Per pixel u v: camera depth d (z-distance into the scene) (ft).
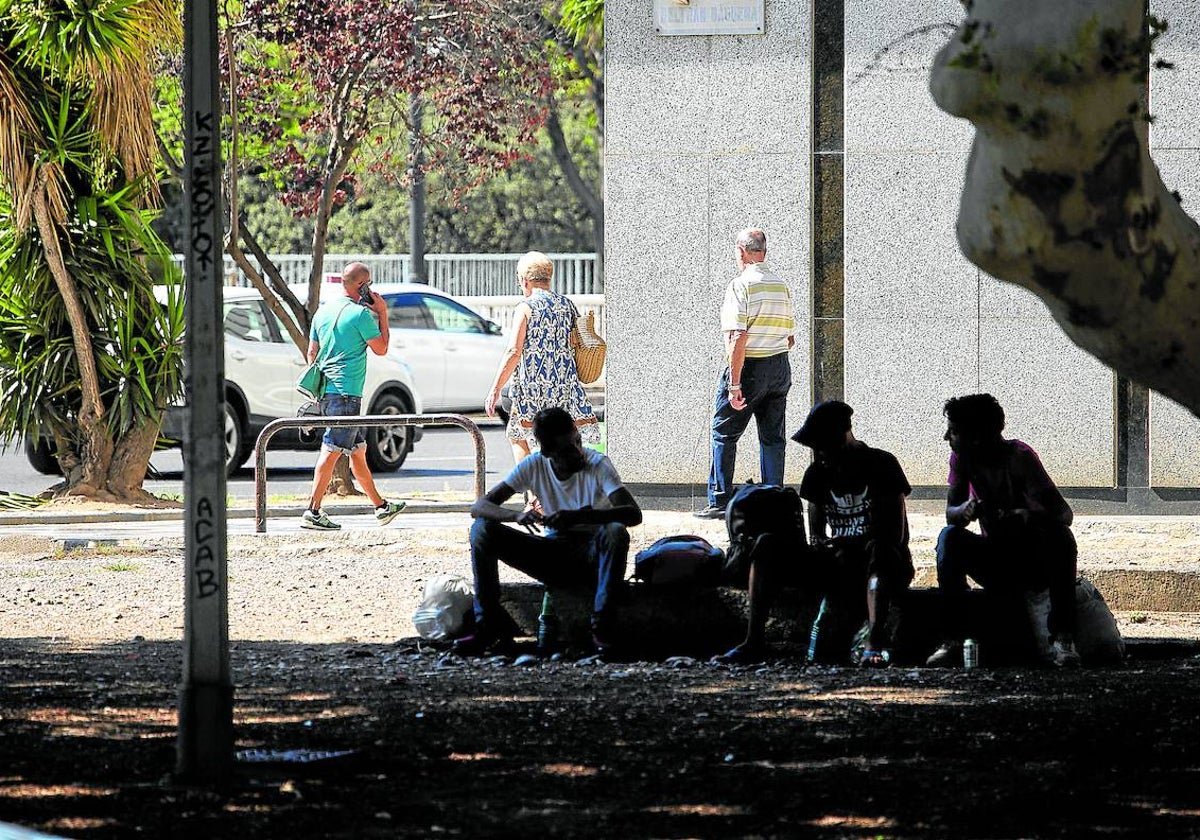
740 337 127.34
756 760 62.85
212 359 59.21
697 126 139.23
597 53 304.71
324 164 194.18
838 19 137.80
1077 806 55.98
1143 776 60.39
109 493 148.87
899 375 138.21
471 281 370.73
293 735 67.36
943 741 66.18
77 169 149.48
